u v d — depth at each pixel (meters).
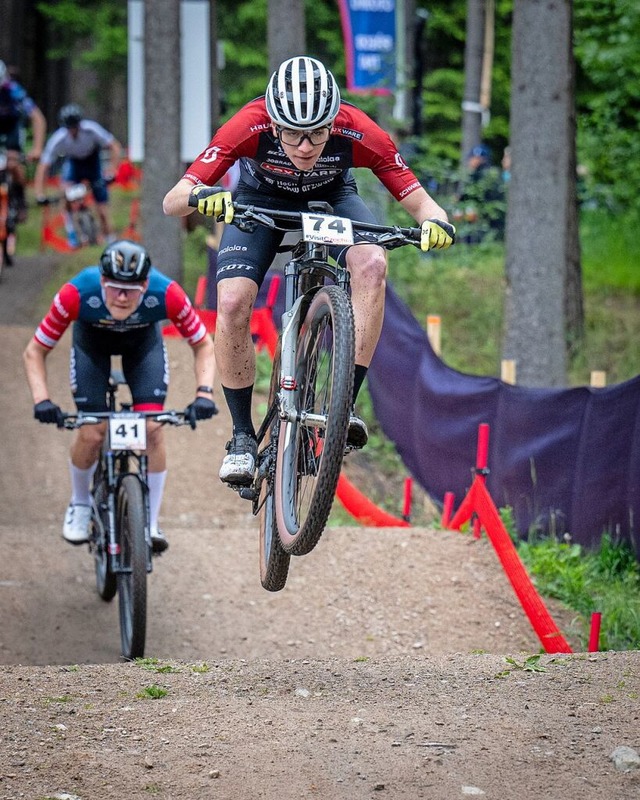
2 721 6.93
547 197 19.31
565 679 7.88
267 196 8.30
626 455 13.38
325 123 7.40
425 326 25.53
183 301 11.98
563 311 19.64
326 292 7.32
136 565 10.93
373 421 20.55
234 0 54.72
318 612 12.92
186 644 12.37
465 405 15.91
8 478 19.00
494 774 6.10
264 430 8.56
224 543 14.70
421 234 7.66
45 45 68.12
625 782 5.99
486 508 12.43
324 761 6.29
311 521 6.95
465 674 8.20
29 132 62.69
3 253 32.22
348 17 27.17
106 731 6.79
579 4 30.75
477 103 43.22
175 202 7.72
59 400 21.67
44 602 13.23
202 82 29.59
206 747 6.50
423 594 13.12
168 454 19.72
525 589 11.52
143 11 28.34
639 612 12.46
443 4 56.41
